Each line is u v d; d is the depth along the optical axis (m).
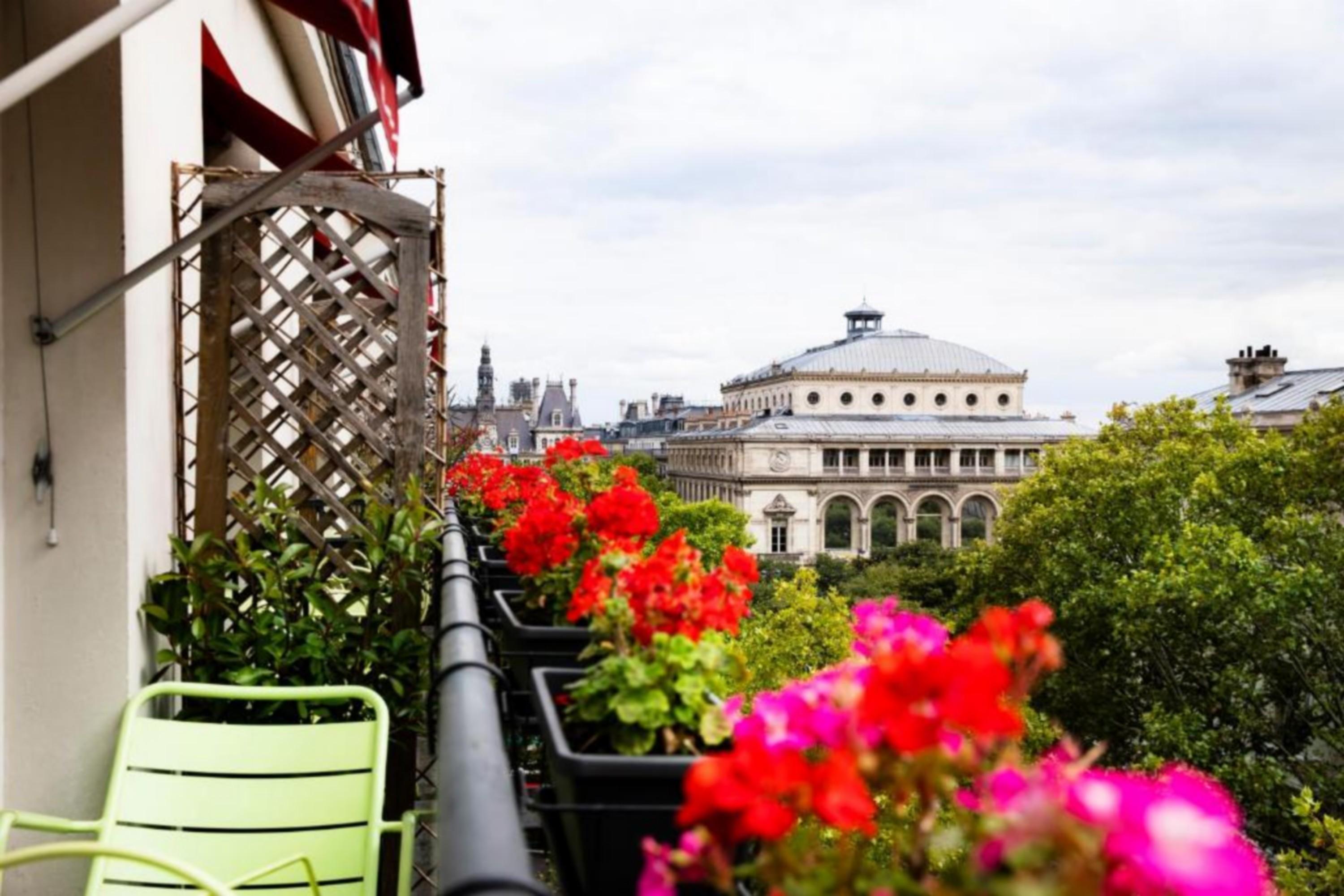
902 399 125.00
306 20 3.72
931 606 51.66
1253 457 26.62
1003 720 1.09
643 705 1.91
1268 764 21.41
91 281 3.65
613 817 1.80
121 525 3.69
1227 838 0.94
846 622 26.42
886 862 11.35
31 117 3.61
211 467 4.31
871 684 1.14
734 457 111.31
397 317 4.43
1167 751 23.44
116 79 3.64
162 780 3.21
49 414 3.65
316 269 4.40
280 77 9.42
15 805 3.65
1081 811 0.99
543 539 3.21
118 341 3.68
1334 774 22.05
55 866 3.64
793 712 1.40
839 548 122.69
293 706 4.14
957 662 1.12
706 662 1.99
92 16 3.61
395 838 4.70
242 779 3.26
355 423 4.40
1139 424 32.28
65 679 3.67
